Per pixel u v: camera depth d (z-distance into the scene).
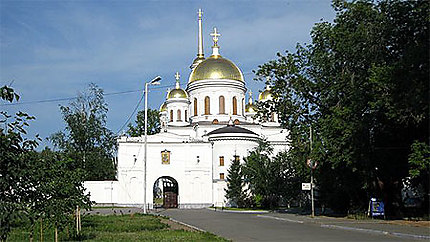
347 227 26.06
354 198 37.88
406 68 27.16
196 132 81.50
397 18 30.72
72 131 70.44
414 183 35.25
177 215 44.09
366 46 32.25
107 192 67.00
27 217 10.10
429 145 26.89
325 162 35.97
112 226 26.48
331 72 36.84
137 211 51.41
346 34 33.47
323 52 37.06
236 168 62.81
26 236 20.39
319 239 20.61
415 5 29.11
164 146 70.19
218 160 74.94
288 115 40.16
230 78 84.38
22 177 10.48
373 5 33.16
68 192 17.52
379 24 31.61
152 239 19.84
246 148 75.44
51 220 15.41
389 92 27.97
